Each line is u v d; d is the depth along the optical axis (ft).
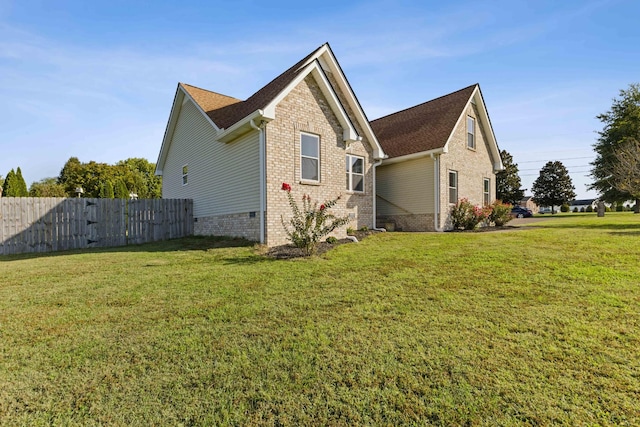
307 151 33.81
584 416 6.41
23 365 8.82
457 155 48.80
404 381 7.68
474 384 7.51
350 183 40.06
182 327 11.17
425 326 10.74
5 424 6.55
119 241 39.88
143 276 18.94
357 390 7.40
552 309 11.93
